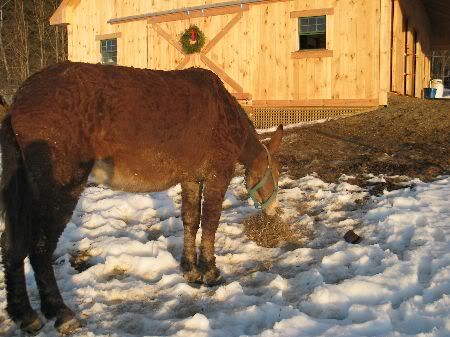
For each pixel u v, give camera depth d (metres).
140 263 5.05
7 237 3.52
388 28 11.91
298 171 8.57
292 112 13.31
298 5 12.87
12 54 32.34
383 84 11.96
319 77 12.76
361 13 12.03
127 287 4.55
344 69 12.40
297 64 13.05
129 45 16.64
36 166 3.47
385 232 5.62
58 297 3.77
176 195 7.87
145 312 4.11
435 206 6.19
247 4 13.62
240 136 4.84
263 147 5.30
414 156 8.65
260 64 13.66
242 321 3.81
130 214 7.04
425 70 19.50
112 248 5.42
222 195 4.78
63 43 31.48
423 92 17.86
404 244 5.25
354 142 9.95
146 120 3.97
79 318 3.96
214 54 14.44
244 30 13.80
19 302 3.66
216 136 4.61
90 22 17.92
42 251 3.61
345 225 6.05
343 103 12.47
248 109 13.95
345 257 4.98
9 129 3.58
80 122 3.64
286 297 4.29
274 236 5.86
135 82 4.00
